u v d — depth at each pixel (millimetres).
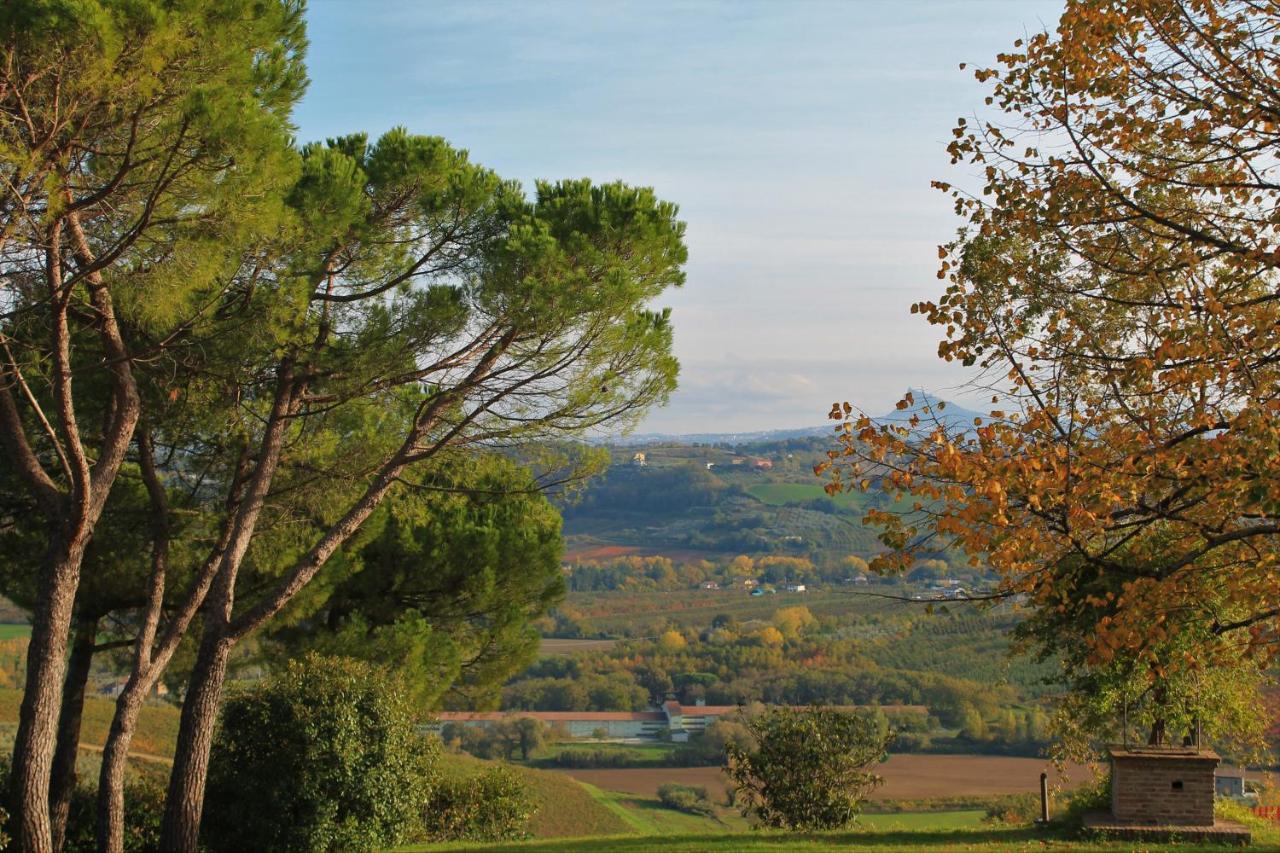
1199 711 16156
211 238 10195
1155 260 9328
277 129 10367
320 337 13383
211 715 12445
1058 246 9430
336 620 18750
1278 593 7980
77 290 10953
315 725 13461
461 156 14023
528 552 19250
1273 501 6984
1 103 8898
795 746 16625
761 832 15438
